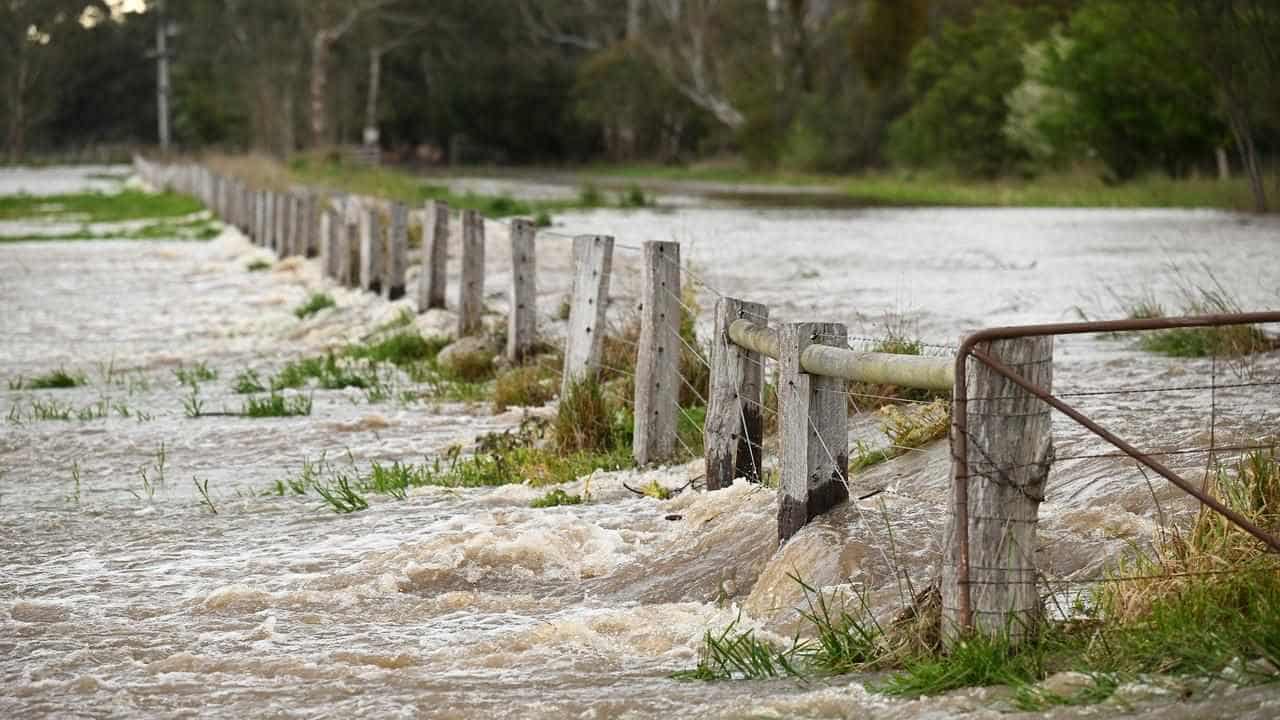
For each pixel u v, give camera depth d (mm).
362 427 23766
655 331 18609
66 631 12945
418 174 146250
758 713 9719
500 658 11656
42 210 93188
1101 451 15367
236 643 12469
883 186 105562
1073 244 50594
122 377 30703
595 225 61594
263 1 169125
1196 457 14680
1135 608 10484
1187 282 36000
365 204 40906
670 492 17062
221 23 179125
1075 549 12445
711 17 148375
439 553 14961
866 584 12203
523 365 27094
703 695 10320
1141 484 13828
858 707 9695
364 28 170375
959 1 134375
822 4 145625
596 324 21062
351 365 30016
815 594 12188
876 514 13398
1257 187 68812
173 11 186625
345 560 15266
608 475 18375
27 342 36125
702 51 149625
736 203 85312
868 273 40875
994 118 109312
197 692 10945
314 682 11148
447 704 10312
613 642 12086
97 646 12445
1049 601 11375
